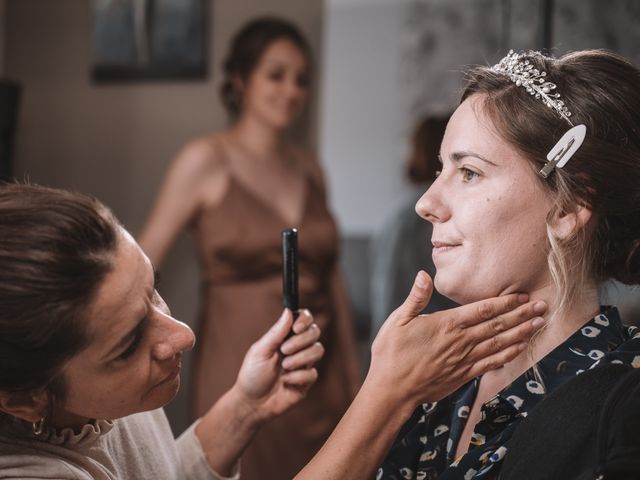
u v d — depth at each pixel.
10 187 0.94
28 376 0.90
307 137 3.08
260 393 1.27
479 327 1.02
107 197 3.23
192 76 3.13
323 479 1.03
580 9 2.78
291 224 2.69
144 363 0.98
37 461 0.97
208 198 2.65
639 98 1.02
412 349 1.03
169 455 1.22
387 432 1.05
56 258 0.88
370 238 3.00
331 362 2.72
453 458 1.10
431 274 2.58
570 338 1.04
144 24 3.15
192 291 3.15
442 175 1.08
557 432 0.89
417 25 2.95
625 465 0.79
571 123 1.00
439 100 2.94
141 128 3.19
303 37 3.01
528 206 1.02
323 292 2.72
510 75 1.05
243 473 2.52
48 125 3.26
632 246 1.06
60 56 3.24
